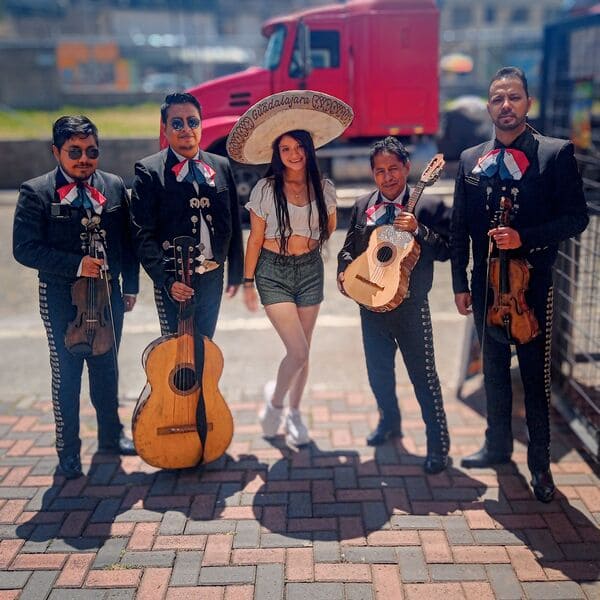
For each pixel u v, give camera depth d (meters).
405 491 3.26
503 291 2.93
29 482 3.38
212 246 3.27
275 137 3.14
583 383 4.19
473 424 3.91
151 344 3.23
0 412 4.14
